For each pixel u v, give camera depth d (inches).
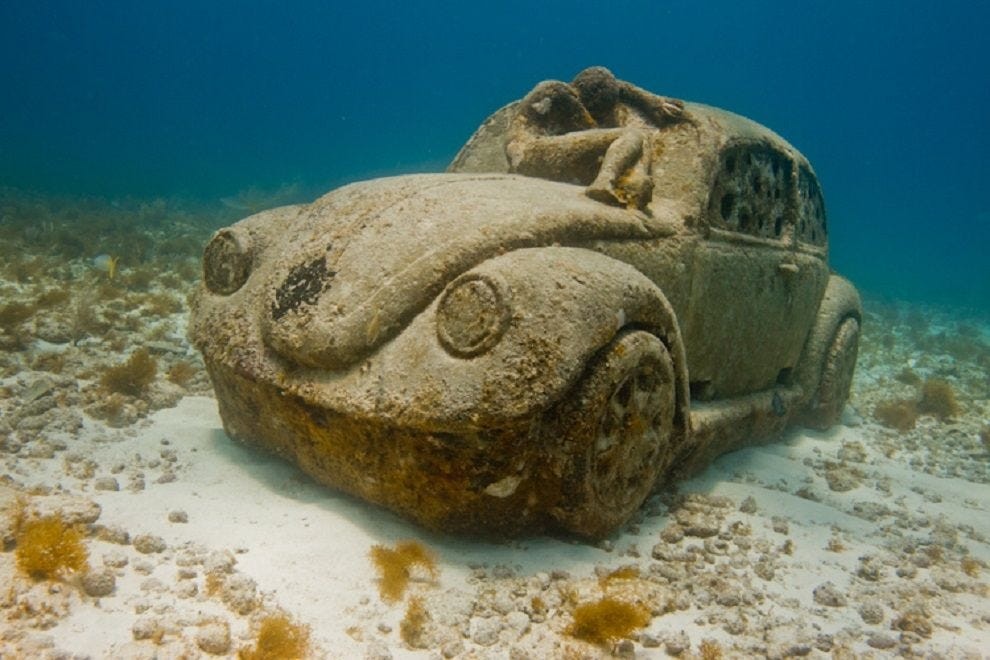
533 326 116.9
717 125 203.9
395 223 145.1
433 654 104.9
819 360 259.8
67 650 91.7
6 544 110.7
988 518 203.2
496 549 134.6
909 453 272.2
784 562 150.8
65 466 154.3
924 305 1070.4
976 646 125.8
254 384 144.9
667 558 142.4
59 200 847.7
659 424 151.6
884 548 165.9
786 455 238.7
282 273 148.6
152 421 194.4
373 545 129.3
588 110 218.8
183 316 345.4
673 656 112.7
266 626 99.7
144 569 112.7
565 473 126.3
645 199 174.7
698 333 187.2
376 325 129.3
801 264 233.8
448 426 114.2
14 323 267.4
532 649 107.8
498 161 229.8
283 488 151.9
